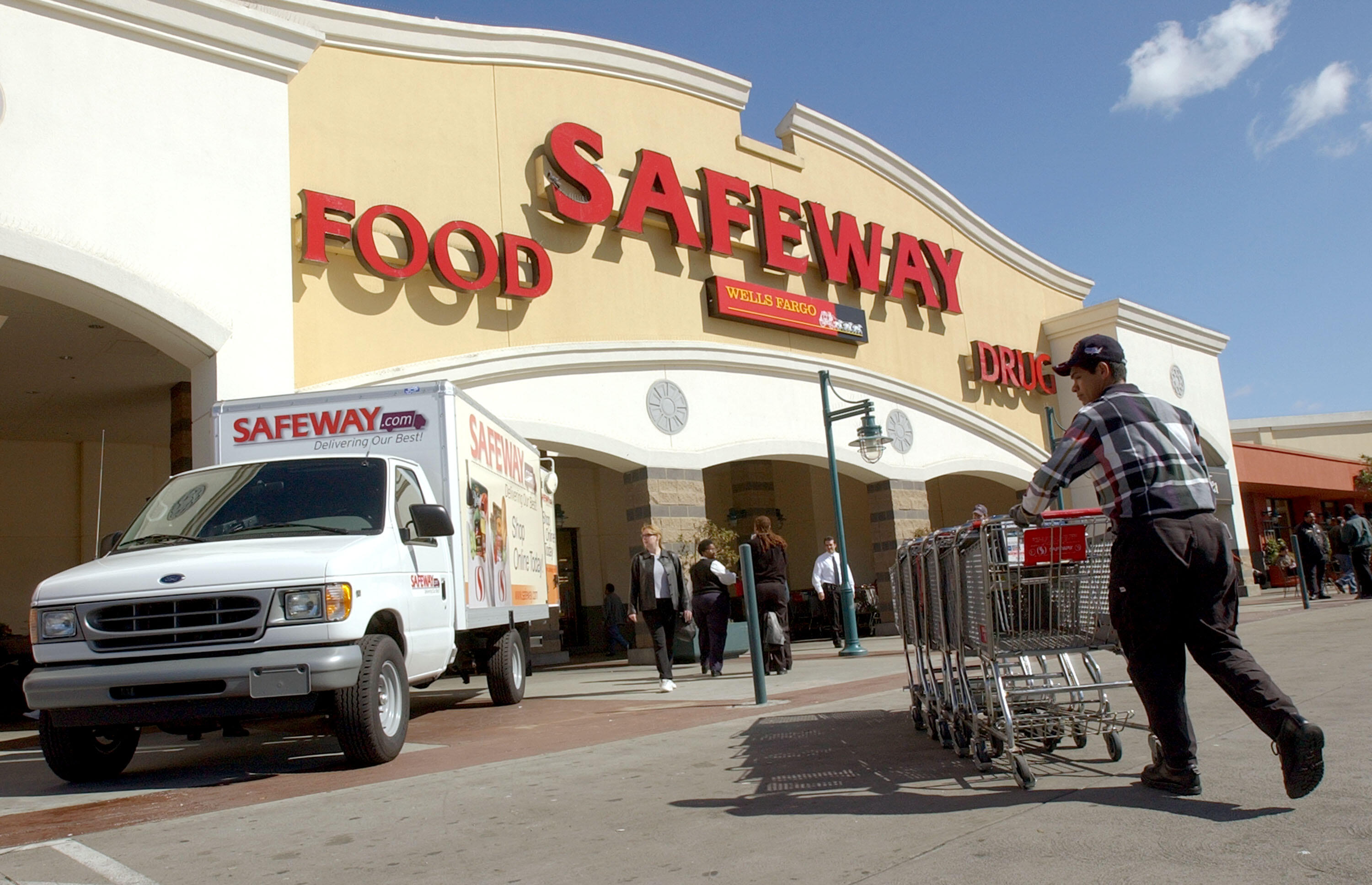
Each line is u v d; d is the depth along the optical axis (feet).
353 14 48.93
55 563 64.49
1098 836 11.36
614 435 55.57
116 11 37.29
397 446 26.53
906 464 73.20
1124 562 13.12
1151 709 13.23
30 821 16.81
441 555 25.44
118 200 36.50
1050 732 17.01
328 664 18.93
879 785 15.24
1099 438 13.42
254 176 40.14
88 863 13.37
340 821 15.21
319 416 26.76
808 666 42.70
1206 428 97.25
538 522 39.11
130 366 52.47
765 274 66.18
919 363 76.74
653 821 13.85
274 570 19.36
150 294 36.55
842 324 69.51
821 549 84.74
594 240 56.85
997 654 15.06
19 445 64.59
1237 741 16.58
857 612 70.59
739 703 28.63
